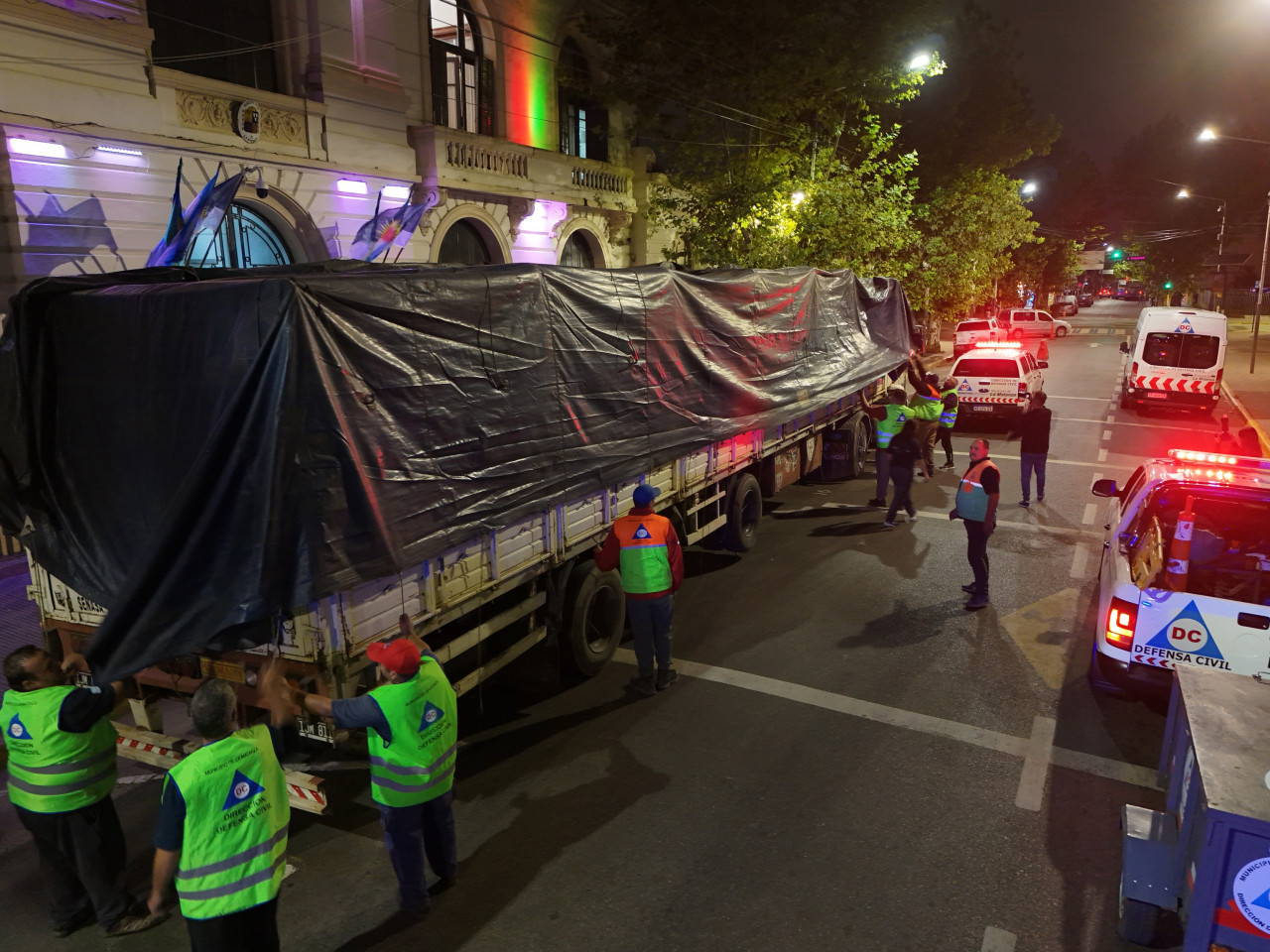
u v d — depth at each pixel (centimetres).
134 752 484
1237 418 2039
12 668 398
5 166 980
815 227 1964
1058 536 1107
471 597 551
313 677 447
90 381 469
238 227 1309
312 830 516
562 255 2048
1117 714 640
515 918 432
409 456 489
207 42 1250
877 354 1516
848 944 411
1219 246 5738
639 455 739
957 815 516
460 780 561
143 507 467
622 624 761
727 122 1953
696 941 414
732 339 937
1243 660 567
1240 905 325
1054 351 3866
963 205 3164
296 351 419
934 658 739
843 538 1099
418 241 1603
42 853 419
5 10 968
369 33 1476
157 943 423
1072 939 414
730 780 556
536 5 1897
